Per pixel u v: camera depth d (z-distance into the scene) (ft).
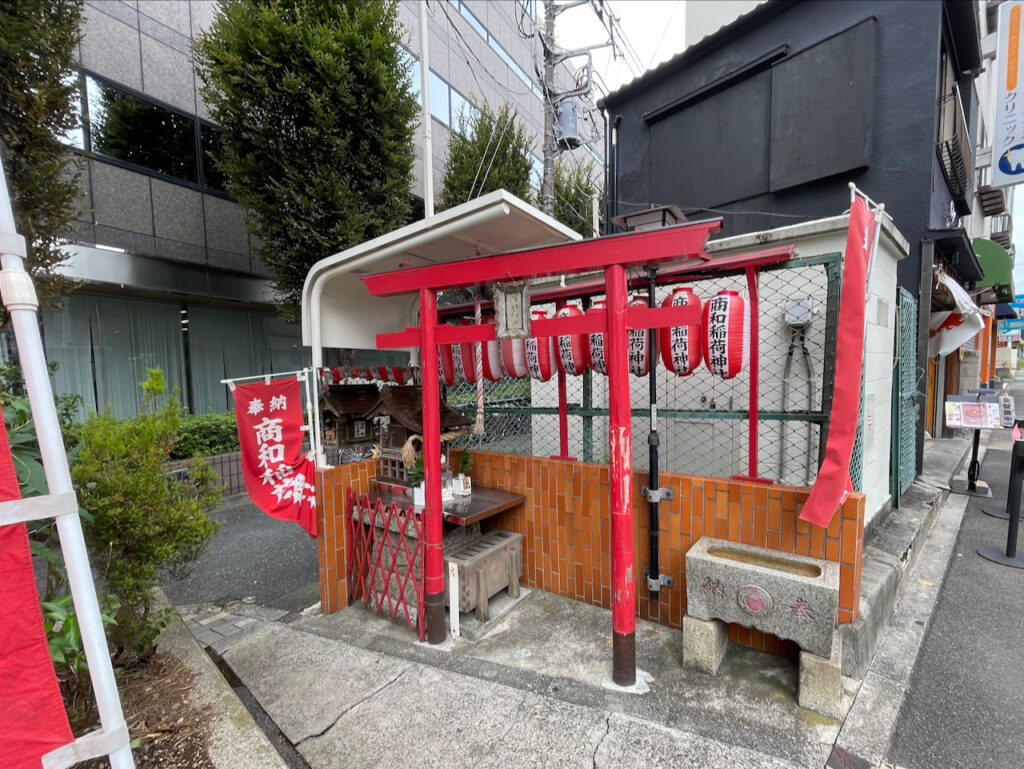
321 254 20.77
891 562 10.23
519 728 7.07
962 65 22.71
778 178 21.79
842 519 7.83
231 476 22.15
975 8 19.53
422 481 10.76
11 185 11.97
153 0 23.68
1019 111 18.72
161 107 23.88
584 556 10.73
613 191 30.32
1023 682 8.19
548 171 31.30
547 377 10.94
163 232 23.81
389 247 10.23
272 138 19.51
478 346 11.20
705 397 13.53
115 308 23.57
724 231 24.66
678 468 14.16
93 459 8.00
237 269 26.61
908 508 14.44
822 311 11.13
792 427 11.87
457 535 11.02
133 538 8.01
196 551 9.66
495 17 47.50
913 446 17.54
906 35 18.35
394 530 10.70
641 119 28.53
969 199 26.53
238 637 10.32
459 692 7.97
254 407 10.75
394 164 22.41
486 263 8.54
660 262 7.49
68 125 12.91
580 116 37.04
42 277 12.98
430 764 6.53
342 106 19.97
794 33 21.63
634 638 8.01
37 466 6.30
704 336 8.48
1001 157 19.26
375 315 13.34
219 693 7.54
